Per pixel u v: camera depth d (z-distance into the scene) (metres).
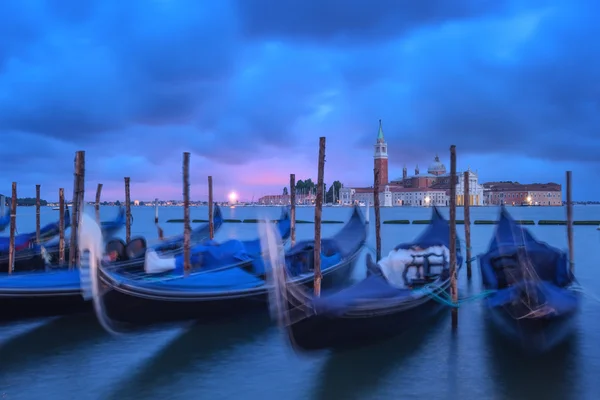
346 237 20.22
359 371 9.27
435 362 9.68
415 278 13.34
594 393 8.31
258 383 8.81
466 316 12.97
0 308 11.30
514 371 9.23
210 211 22.47
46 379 8.98
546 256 12.34
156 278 12.62
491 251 13.52
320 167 12.57
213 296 11.32
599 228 45.59
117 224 23.89
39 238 21.12
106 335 11.20
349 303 9.18
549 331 10.13
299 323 8.77
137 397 8.30
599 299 14.58
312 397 8.27
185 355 10.09
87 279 10.89
